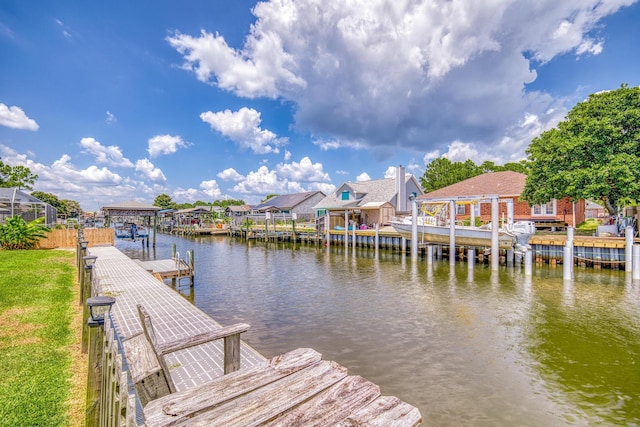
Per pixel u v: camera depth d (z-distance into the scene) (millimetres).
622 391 6000
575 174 19562
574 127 20797
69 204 89125
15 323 6531
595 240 18141
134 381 2998
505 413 5363
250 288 14828
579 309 10914
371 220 36000
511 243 18766
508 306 11344
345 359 7316
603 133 19391
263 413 2396
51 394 3945
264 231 41125
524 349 7820
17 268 12758
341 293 13586
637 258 15016
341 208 35062
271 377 2955
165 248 34500
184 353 5523
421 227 21891
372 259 23703
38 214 30719
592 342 8203
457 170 54562
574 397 5824
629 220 20516
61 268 13242
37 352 5164
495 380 6406
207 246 36531
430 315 10445
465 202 21875
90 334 3090
